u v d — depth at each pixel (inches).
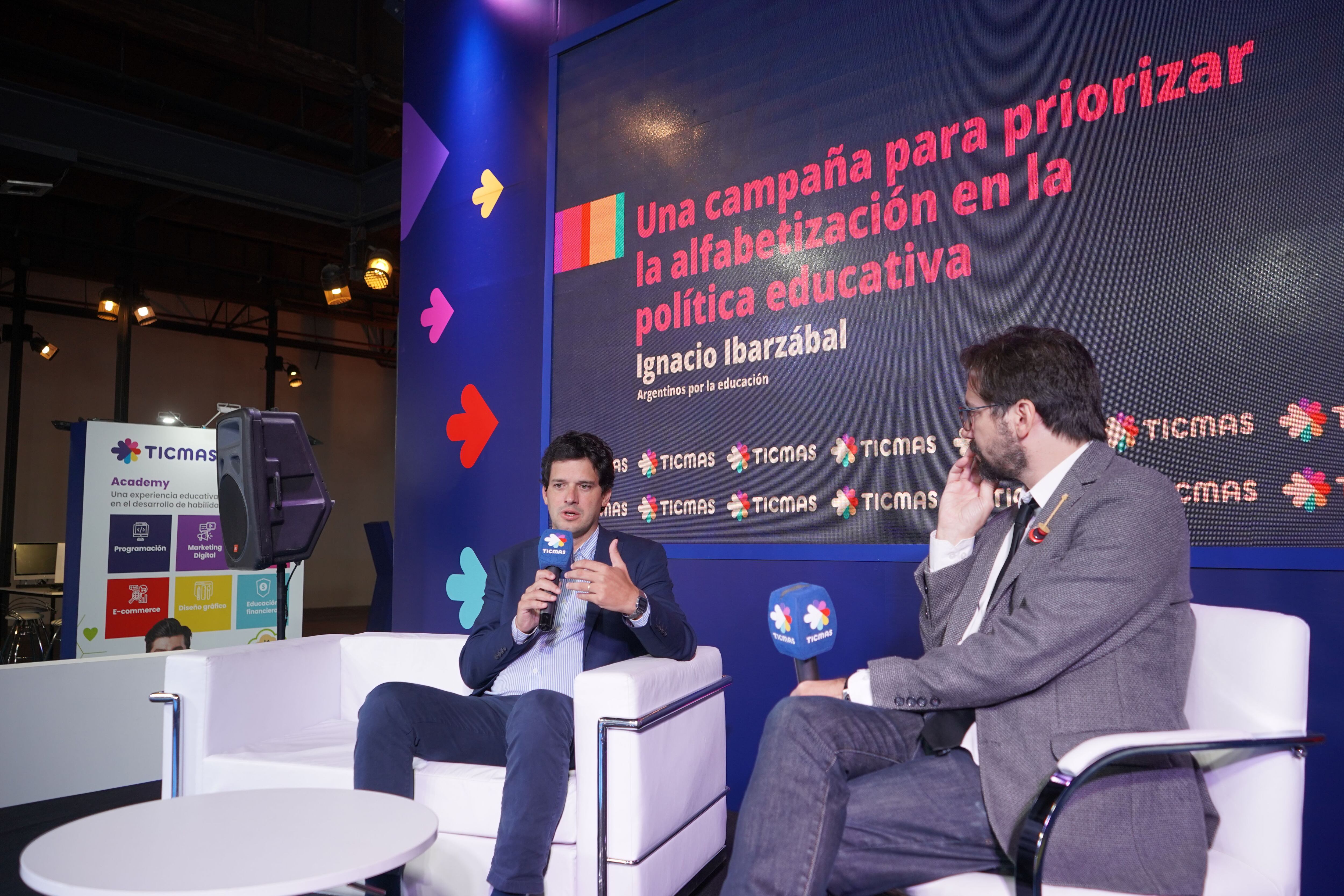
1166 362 89.4
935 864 53.1
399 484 173.3
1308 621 80.6
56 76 268.2
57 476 481.4
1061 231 97.0
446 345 167.2
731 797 118.5
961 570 64.9
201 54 291.1
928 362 105.6
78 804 128.5
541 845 74.8
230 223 407.2
